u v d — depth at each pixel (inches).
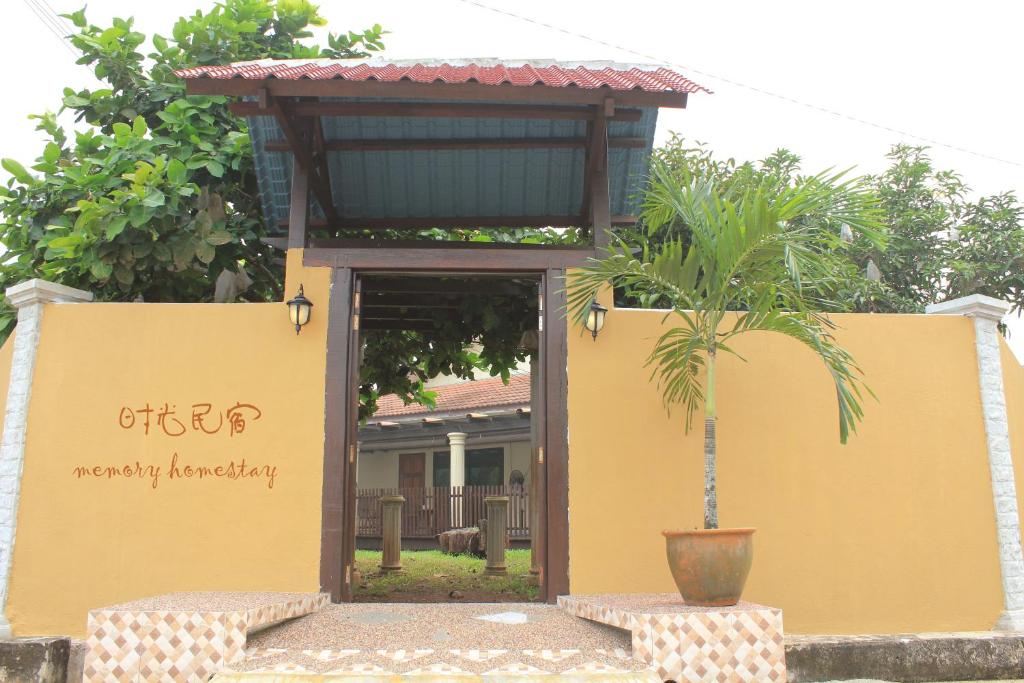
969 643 254.2
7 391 277.7
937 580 273.1
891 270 517.7
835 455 277.9
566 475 268.4
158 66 386.9
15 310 340.8
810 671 246.7
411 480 837.2
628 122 293.3
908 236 525.3
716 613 203.3
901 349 287.9
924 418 283.7
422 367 501.4
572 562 262.5
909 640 253.6
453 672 181.8
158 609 205.3
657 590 263.4
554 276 284.0
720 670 200.1
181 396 270.5
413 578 416.2
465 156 320.5
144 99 385.7
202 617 200.7
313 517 262.2
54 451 266.8
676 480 271.3
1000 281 511.5
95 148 358.3
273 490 264.2
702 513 270.2
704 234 234.8
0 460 269.0
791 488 274.4
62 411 269.3
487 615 239.3
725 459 274.4
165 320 275.6
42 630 255.9
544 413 275.3
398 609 247.9
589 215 343.3
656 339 280.5
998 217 524.4
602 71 295.6
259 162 308.5
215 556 260.7
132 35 383.9
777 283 235.3
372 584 385.4
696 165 399.2
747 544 217.0
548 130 308.8
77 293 284.2
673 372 277.1
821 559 271.0
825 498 275.0
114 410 269.6
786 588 268.1
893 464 279.1
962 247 523.5
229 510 263.3
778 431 277.7
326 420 268.7
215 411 269.6
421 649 201.5
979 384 289.0
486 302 398.3
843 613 268.1
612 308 281.9
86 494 264.4
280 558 259.9
